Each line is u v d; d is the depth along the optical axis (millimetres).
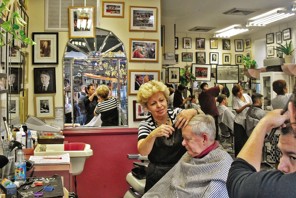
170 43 6656
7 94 2943
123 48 4594
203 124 1919
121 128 4562
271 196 802
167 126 2158
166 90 2348
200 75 9086
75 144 3488
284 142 897
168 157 2252
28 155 2922
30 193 1808
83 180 4418
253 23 7367
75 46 4484
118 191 4496
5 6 2189
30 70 4359
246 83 9133
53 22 4406
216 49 9250
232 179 928
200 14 6539
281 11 5961
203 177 1849
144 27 4621
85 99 4520
